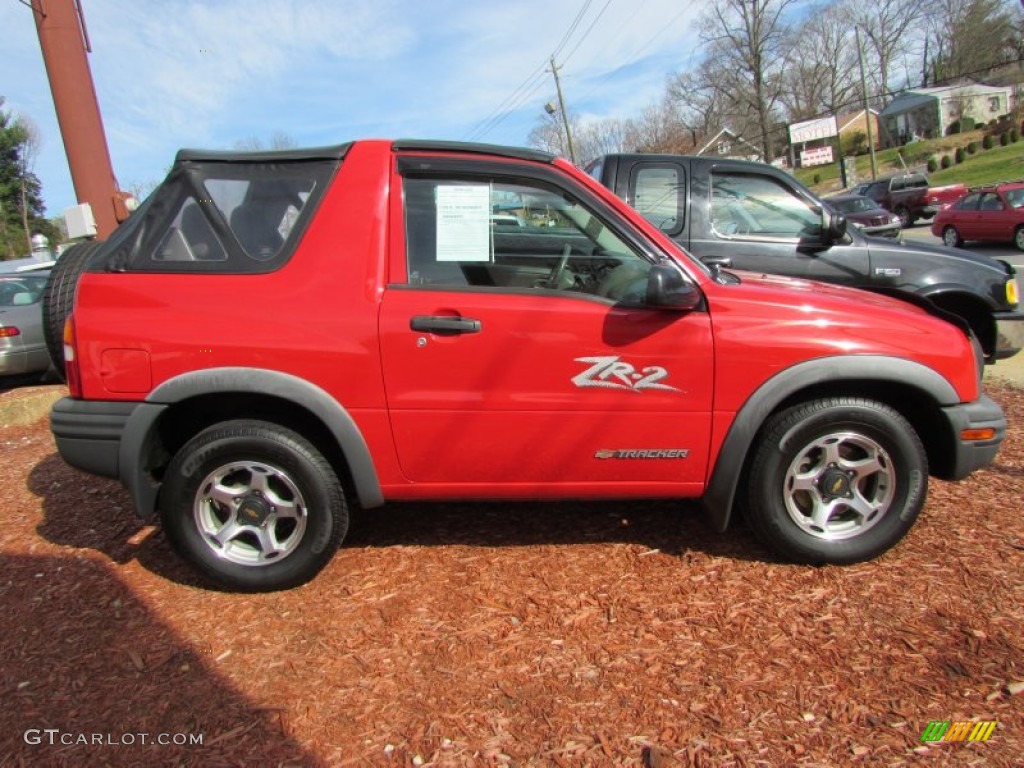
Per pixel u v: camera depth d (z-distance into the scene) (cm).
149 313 279
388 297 281
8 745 219
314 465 288
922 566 302
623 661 251
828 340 286
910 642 254
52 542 360
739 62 4894
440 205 290
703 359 284
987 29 5919
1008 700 226
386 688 241
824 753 208
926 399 298
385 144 296
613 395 286
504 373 282
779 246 500
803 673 241
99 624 283
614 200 296
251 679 247
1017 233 1627
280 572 295
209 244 287
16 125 5897
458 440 288
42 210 6256
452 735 219
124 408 280
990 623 263
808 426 290
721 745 212
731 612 277
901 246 513
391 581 307
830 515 303
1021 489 371
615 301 287
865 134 6069
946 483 382
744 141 5538
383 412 283
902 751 208
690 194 507
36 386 829
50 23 691
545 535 344
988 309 511
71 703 238
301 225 286
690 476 298
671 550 326
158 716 230
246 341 277
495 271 292
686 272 293
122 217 746
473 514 370
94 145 724
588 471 296
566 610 281
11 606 300
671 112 6494
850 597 283
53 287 345
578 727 221
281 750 215
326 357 277
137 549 348
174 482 287
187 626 279
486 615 280
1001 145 3872
